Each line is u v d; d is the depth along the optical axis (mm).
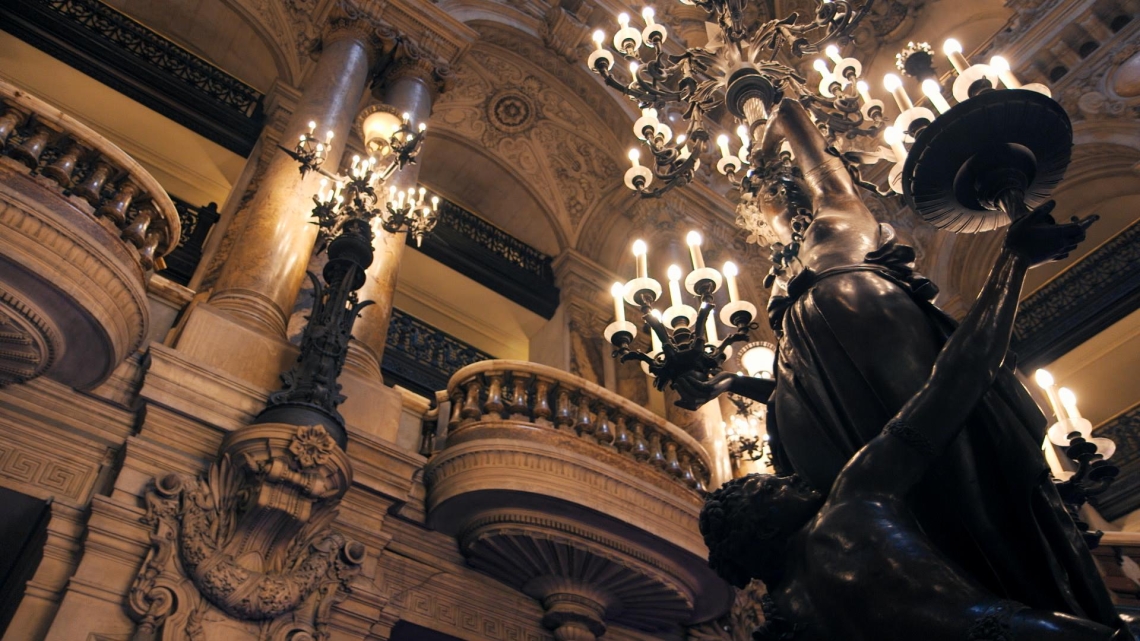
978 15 10727
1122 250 9734
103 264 4121
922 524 1473
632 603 5750
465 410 5664
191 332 4848
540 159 10828
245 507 4125
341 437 4414
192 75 8766
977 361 1435
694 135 4789
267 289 5496
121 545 3893
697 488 6105
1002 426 1473
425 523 5348
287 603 4066
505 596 5543
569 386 5852
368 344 5844
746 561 1549
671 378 2420
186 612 3822
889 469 1394
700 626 6273
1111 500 9023
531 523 5258
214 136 8367
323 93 7348
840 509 1386
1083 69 9484
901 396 1517
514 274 10008
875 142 8969
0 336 3951
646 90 4832
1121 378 10227
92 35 8156
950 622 1172
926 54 3697
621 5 10516
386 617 4777
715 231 10438
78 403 4340
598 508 5262
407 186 6969
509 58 10391
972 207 1761
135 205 4621
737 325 3412
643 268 3406
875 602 1255
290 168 6445
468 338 9875
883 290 1663
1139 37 9133
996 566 1419
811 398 1682
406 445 5734
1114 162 9500
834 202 2008
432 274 9703
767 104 4051
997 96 1612
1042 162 1723
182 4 9039
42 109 4293
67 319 4031
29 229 3924
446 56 8656
